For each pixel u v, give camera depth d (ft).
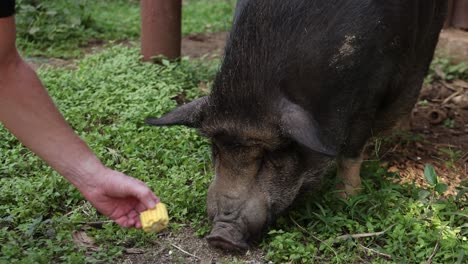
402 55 7.02
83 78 9.11
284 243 6.01
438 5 7.66
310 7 6.28
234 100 6.03
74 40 11.98
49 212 6.55
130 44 11.94
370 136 7.22
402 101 7.69
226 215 5.98
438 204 6.56
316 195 6.72
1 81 4.78
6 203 6.58
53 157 4.98
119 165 7.14
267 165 6.11
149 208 4.99
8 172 7.04
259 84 6.03
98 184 5.00
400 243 6.04
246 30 6.22
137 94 8.63
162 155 7.40
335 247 6.22
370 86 6.67
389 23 6.64
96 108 8.21
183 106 6.32
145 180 6.93
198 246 6.19
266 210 6.09
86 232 6.27
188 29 13.65
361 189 6.98
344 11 6.34
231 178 6.07
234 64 6.13
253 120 5.96
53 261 5.84
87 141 7.55
